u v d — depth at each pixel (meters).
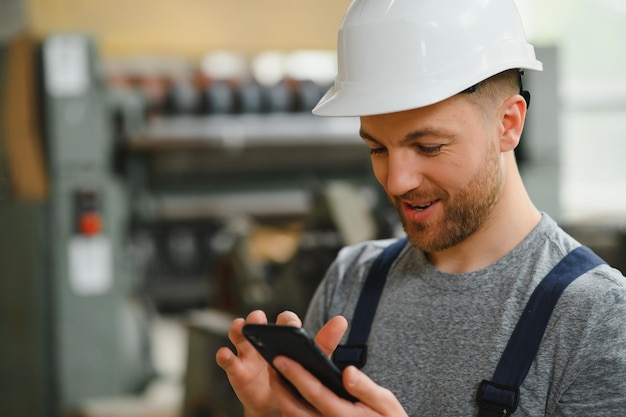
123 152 4.28
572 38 6.82
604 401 1.16
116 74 5.30
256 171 4.78
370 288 1.40
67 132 3.90
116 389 4.00
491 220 1.28
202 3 5.05
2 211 3.96
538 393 1.18
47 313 3.99
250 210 4.81
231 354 1.26
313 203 3.79
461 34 1.23
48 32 4.07
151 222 4.68
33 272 3.95
